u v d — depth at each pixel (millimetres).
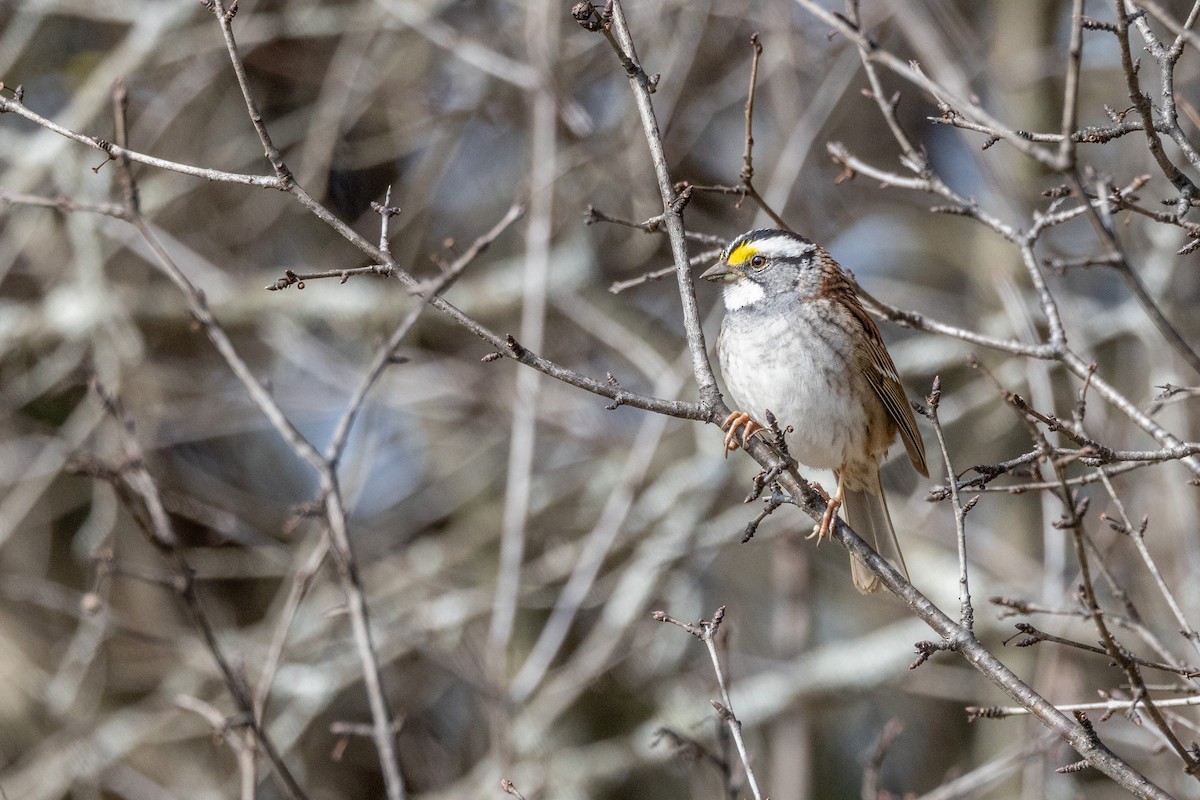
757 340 8664
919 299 14406
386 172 15523
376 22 14102
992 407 13969
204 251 14938
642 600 12828
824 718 14250
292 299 14195
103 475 6488
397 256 14766
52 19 15430
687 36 13703
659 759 12516
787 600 13023
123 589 14125
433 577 13695
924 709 14430
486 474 14906
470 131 15570
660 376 13086
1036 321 12609
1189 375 11867
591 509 13922
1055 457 5949
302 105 15688
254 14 15031
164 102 14336
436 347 15281
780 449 6594
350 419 5777
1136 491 11547
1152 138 5891
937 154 14906
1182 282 13211
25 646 14148
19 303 15023
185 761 13680
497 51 14266
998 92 13000
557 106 12805
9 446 14320
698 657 13633
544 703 12148
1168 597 5754
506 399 13875
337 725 6445
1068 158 5121
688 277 6938
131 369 14078
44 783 12500
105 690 14086
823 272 8742
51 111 15477
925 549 12977
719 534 12898
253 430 14719
